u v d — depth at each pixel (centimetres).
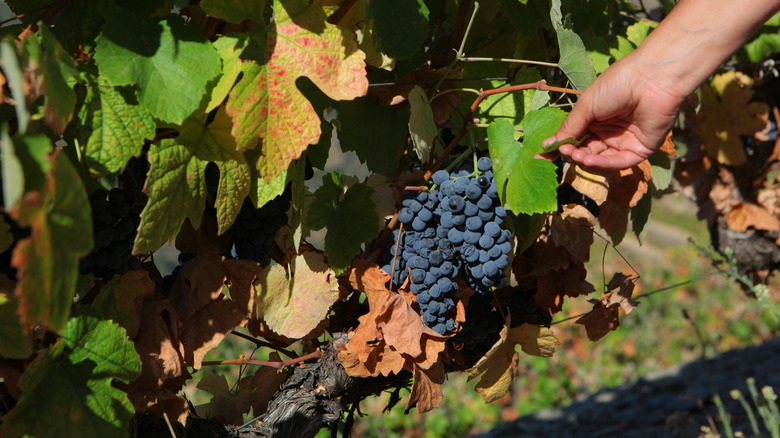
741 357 336
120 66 105
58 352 102
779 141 175
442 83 127
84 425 103
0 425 100
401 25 116
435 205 121
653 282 707
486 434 312
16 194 87
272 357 129
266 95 110
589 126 119
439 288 120
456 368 134
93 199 107
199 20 114
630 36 143
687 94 114
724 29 112
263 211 117
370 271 122
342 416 131
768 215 175
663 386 320
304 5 111
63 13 110
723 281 673
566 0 134
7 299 101
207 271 117
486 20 134
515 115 128
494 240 119
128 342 106
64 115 99
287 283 121
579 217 129
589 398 335
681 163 180
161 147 107
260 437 121
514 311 132
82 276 116
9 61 90
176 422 114
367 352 120
